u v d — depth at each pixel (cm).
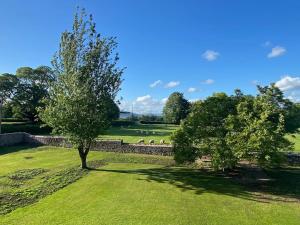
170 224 1271
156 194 1678
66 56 2291
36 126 4788
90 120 2250
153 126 8406
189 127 2186
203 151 2084
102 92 2328
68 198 1586
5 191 1688
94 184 1858
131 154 2944
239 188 1823
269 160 1853
